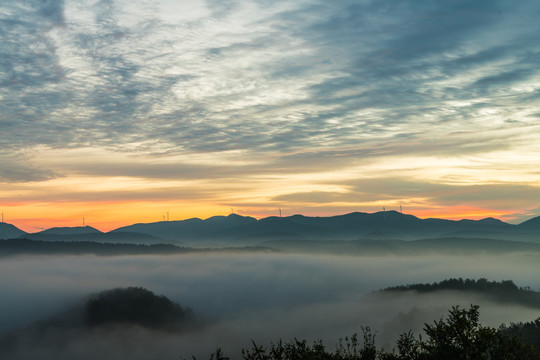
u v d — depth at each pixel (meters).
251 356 15.97
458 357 15.57
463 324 15.91
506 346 15.56
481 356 15.20
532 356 15.38
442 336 16.12
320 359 16.56
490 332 15.72
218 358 14.36
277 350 16.75
